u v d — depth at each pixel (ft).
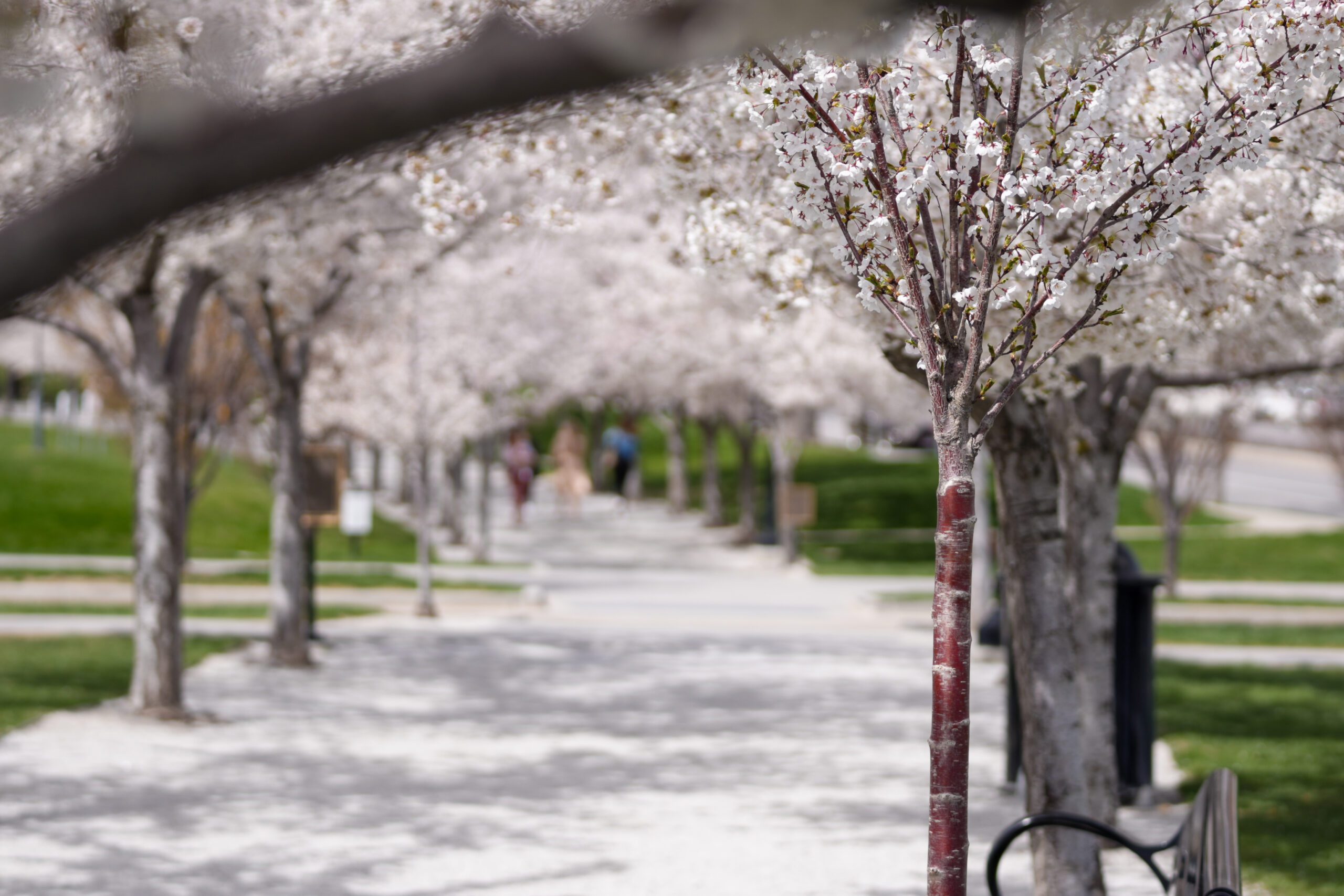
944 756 14.25
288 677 52.34
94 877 25.63
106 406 98.32
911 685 52.85
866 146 14.47
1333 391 43.91
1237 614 78.07
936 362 14.44
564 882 25.73
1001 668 59.47
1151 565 100.22
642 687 51.65
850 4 5.26
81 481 107.96
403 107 5.19
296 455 54.90
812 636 69.82
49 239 4.97
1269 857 27.61
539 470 213.05
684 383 118.62
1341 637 68.59
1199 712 46.52
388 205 42.60
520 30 5.70
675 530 139.74
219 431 76.54
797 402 97.40
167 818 30.42
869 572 101.65
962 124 14.60
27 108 6.17
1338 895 24.75
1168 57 18.98
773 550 117.29
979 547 67.00
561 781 35.09
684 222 24.61
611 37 5.20
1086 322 14.88
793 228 20.98
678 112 21.39
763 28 5.23
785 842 28.99
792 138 14.71
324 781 34.55
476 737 41.09
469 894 24.89
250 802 32.09
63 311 59.82
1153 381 30.14
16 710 42.83
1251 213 21.81
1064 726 21.80
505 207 43.52
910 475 150.20
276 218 35.91
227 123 5.08
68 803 31.65
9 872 25.88
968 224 15.03
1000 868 27.86
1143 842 30.04
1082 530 30.17
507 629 69.87
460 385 96.02
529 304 91.61
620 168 27.81
